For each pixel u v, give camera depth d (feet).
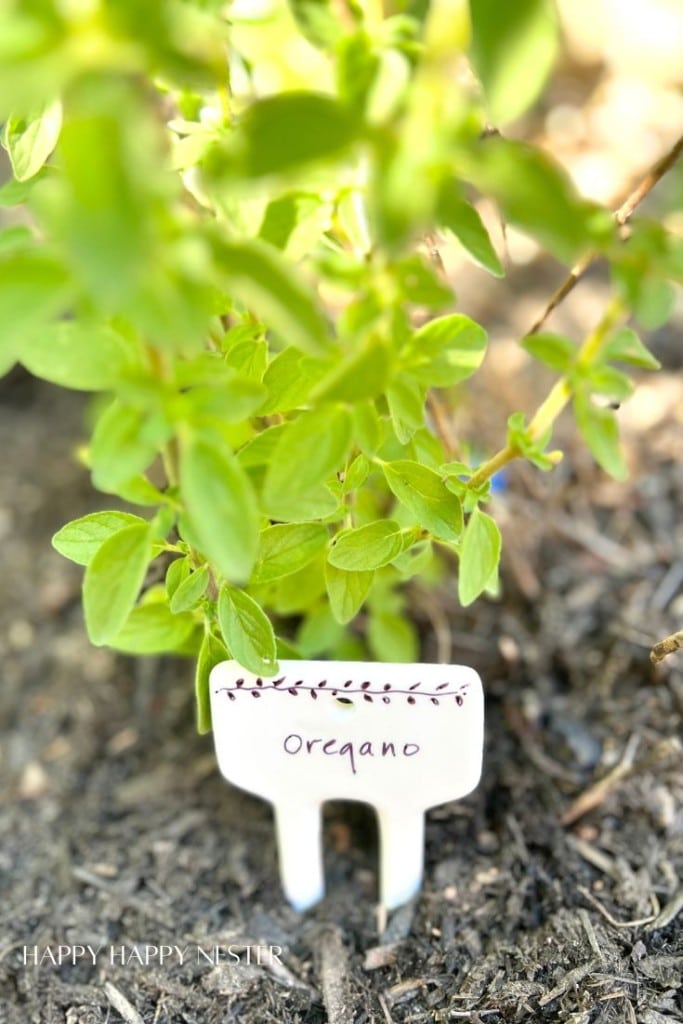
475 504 0.99
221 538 0.82
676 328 1.73
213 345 1.08
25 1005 1.13
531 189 0.77
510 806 1.24
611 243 0.82
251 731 1.07
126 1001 1.12
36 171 0.97
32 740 1.40
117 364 0.84
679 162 1.09
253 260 0.79
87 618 0.91
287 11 1.09
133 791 1.33
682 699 1.28
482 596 1.44
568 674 1.35
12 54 0.74
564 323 1.71
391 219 0.78
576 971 1.09
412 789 1.09
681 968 1.09
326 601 1.22
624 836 1.20
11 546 1.64
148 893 1.21
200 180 0.96
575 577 1.45
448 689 1.03
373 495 1.21
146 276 0.77
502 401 1.58
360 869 1.23
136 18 0.74
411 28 0.95
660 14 2.03
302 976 1.13
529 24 0.83
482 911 1.16
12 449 1.81
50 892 1.22
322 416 0.88
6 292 0.79
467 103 0.81
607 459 0.93
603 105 2.01
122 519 1.00
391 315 0.85
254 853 1.25
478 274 1.79
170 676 1.45
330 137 0.79
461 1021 1.07
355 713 1.05
